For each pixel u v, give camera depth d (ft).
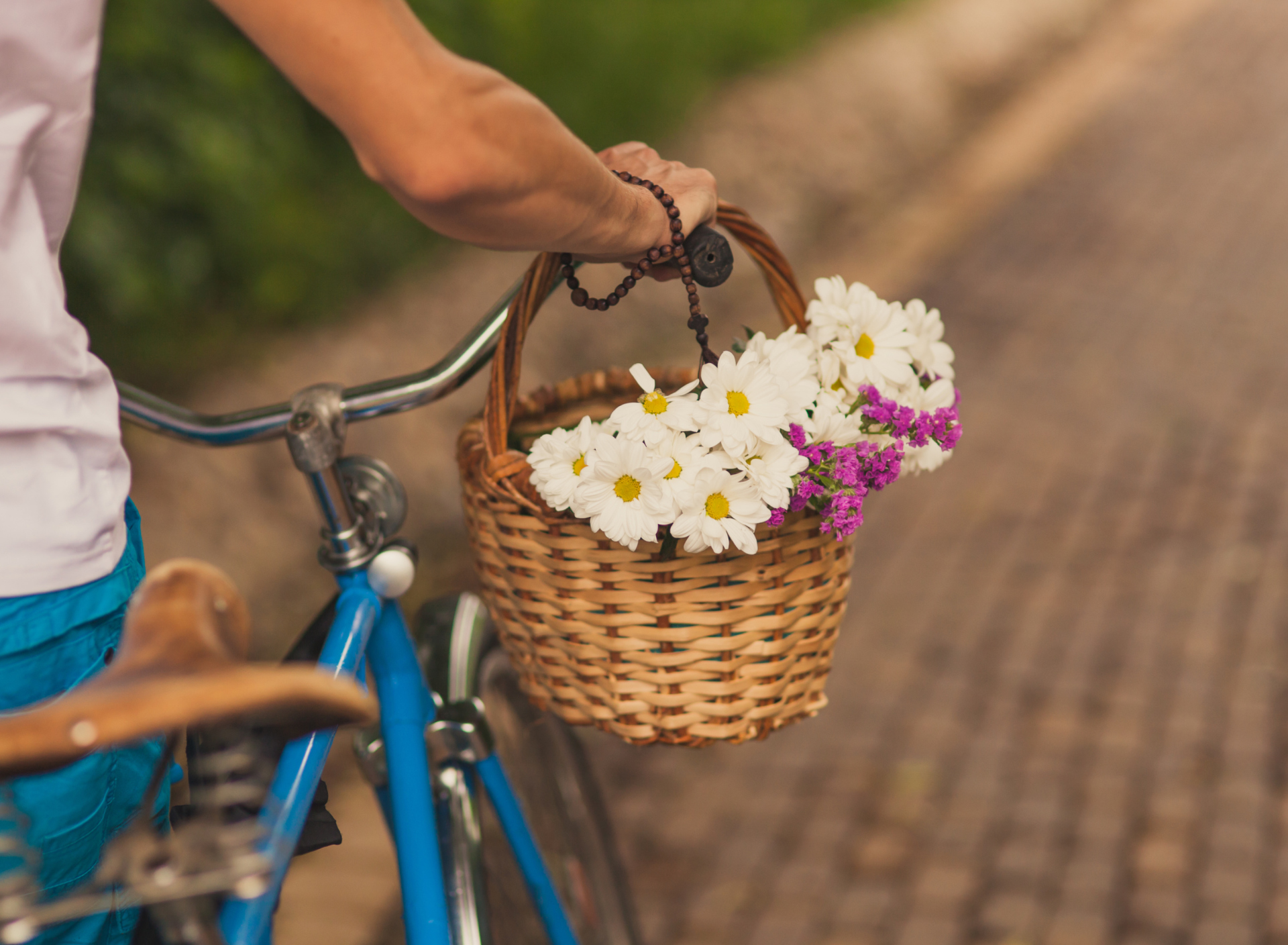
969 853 7.75
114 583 2.80
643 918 7.37
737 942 7.17
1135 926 7.07
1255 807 7.95
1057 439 13.71
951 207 22.93
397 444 11.94
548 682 3.66
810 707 3.67
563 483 3.13
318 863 7.52
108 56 12.55
